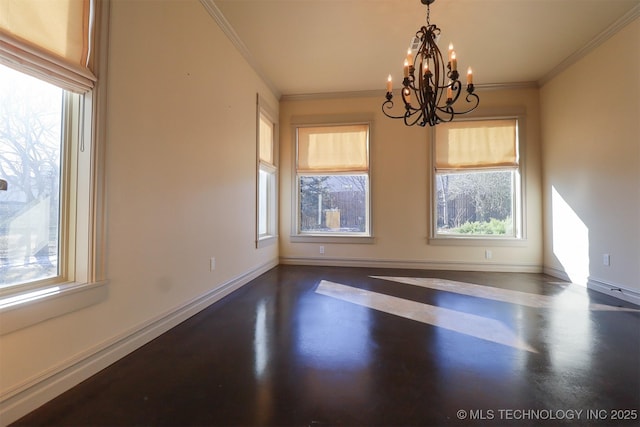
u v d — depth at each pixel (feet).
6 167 4.34
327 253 15.56
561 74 12.50
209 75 8.87
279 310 8.68
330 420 4.15
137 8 6.13
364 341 6.66
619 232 9.75
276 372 5.37
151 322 6.61
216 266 9.37
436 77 7.56
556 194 12.88
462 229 14.76
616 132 9.81
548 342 6.59
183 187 7.68
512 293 10.51
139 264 6.23
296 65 12.42
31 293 4.40
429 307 9.00
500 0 8.64
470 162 14.49
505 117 14.10
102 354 5.38
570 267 12.12
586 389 4.86
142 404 4.45
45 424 4.02
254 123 12.26
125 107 5.81
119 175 5.68
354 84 14.39
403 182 14.99
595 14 9.21
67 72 4.69
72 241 5.17
